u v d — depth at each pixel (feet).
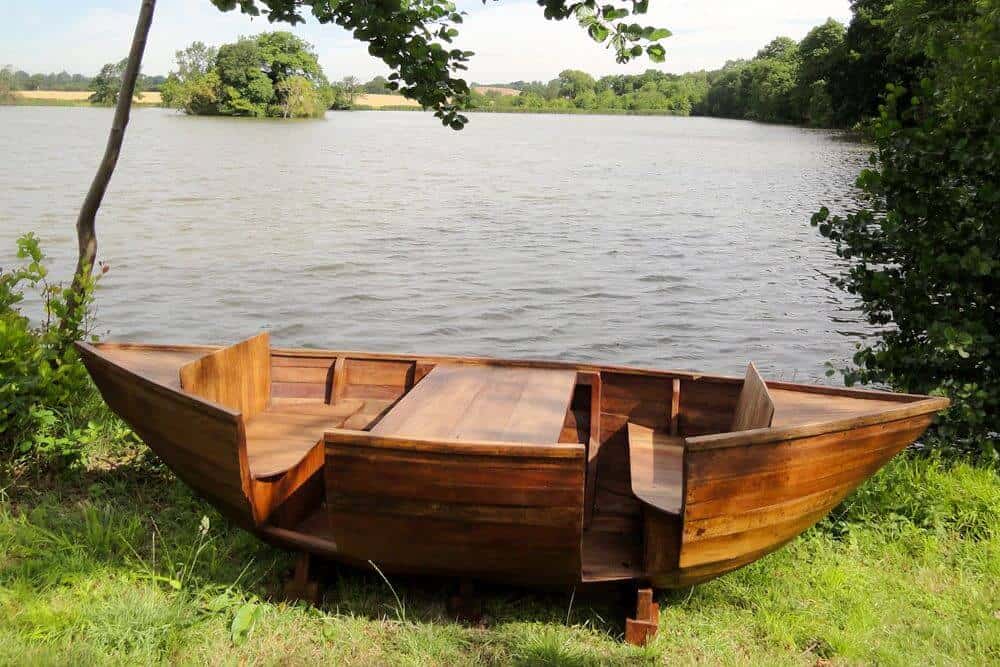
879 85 200.44
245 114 409.90
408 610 13.71
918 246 20.04
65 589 13.76
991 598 14.44
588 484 15.96
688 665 12.50
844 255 21.65
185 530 15.99
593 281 53.88
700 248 66.64
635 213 86.89
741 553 12.87
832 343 40.96
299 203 90.58
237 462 12.95
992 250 19.22
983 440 19.27
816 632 13.46
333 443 12.17
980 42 20.20
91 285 21.11
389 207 88.63
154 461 19.04
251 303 47.39
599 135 280.10
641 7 14.26
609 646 12.92
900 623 13.78
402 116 473.67
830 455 12.73
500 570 12.93
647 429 17.08
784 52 537.24
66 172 117.60
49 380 19.27
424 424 13.61
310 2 18.62
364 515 12.48
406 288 51.47
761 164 155.53
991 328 19.70
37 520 15.97
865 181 20.63
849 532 16.46
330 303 47.85
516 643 12.84
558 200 97.40
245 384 17.01
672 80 640.99
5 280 20.21
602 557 14.15
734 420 16.29
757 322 44.68
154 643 12.42
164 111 467.93
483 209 88.17
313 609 13.55
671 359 38.73
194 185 106.93
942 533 16.57
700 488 12.03
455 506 12.16
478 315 45.83
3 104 564.30
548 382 16.31
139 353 17.01
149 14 20.36
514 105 640.17
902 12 91.97
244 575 14.55
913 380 20.16
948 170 19.77
